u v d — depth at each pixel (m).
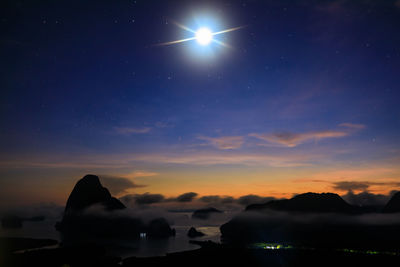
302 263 95.00
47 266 102.94
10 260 108.06
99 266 104.25
